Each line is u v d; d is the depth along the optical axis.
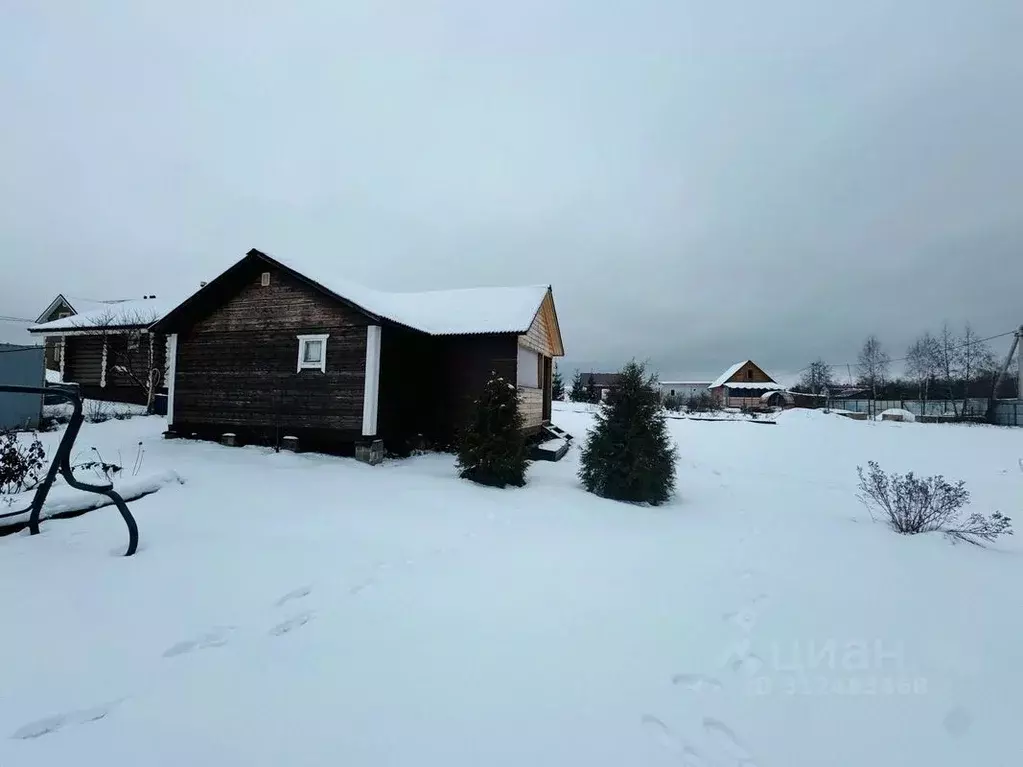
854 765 2.34
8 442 6.01
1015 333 28.58
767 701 2.82
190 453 9.73
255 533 5.23
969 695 2.93
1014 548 6.50
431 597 4.00
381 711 2.52
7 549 4.33
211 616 3.43
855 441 17.69
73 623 3.19
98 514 5.45
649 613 3.92
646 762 2.27
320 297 10.68
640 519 7.19
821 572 5.05
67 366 19.02
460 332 11.52
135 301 21.75
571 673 2.99
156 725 2.33
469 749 2.28
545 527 6.38
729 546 5.96
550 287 14.79
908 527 6.82
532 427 13.20
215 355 11.41
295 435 10.67
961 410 32.19
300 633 3.31
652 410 8.63
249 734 2.30
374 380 10.15
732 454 15.15
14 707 2.40
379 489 7.73
